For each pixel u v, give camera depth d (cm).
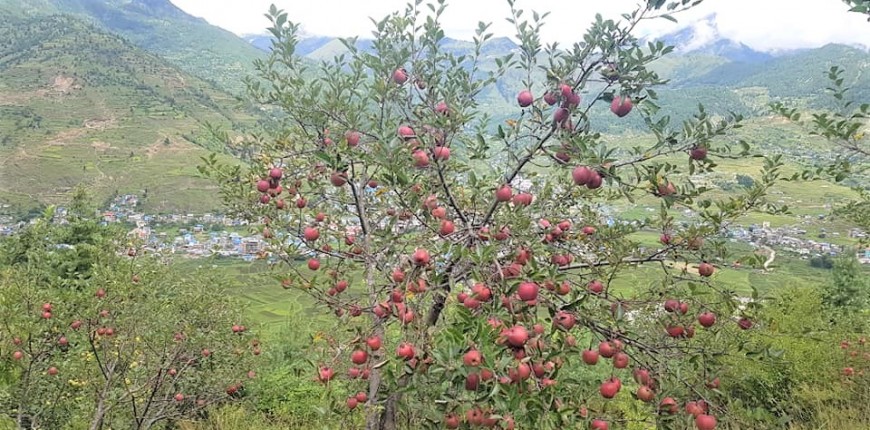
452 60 466
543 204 426
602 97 350
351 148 427
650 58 327
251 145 558
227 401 965
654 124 343
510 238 332
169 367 710
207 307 760
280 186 520
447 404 313
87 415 701
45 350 657
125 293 636
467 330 270
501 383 252
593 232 433
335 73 494
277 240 494
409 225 496
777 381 839
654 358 335
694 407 332
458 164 482
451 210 430
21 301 627
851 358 872
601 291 382
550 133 364
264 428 927
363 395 411
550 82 368
